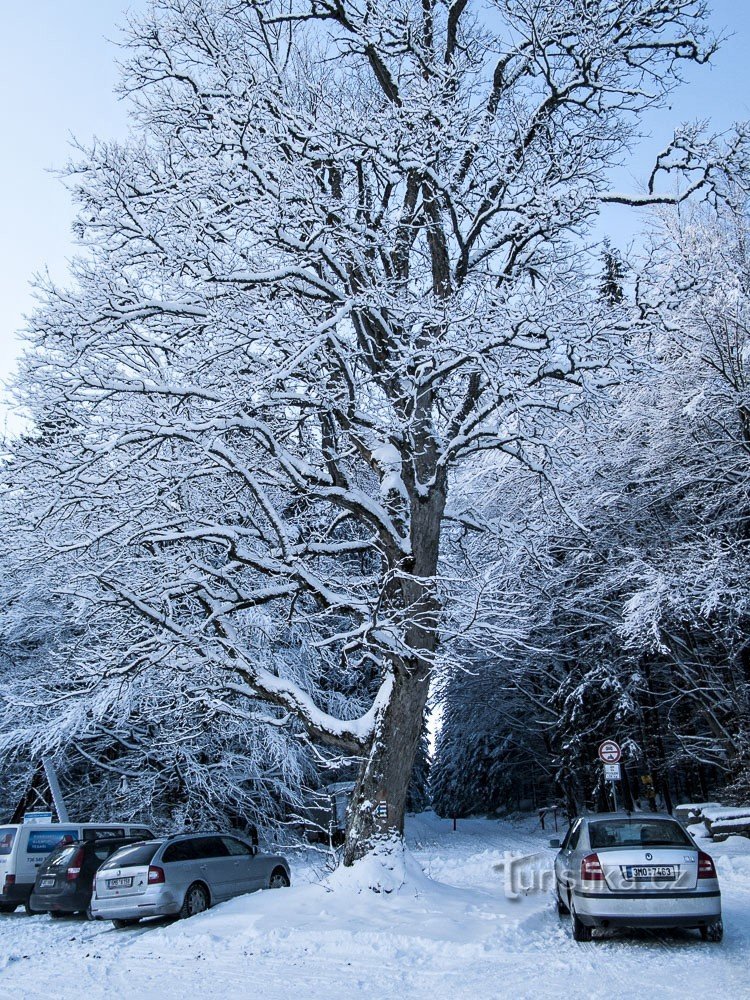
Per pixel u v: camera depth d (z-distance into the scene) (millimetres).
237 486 14492
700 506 21766
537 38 13969
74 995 7941
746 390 19562
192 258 13164
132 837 18234
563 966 8039
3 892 16344
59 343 12836
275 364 12945
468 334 12297
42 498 12750
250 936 10453
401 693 12938
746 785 20719
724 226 21797
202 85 13766
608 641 25000
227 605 13180
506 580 18797
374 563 19625
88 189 13227
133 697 19734
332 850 13961
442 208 14602
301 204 13219
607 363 13133
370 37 14672
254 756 23312
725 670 23062
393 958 9023
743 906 11297
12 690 23078
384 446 14336
